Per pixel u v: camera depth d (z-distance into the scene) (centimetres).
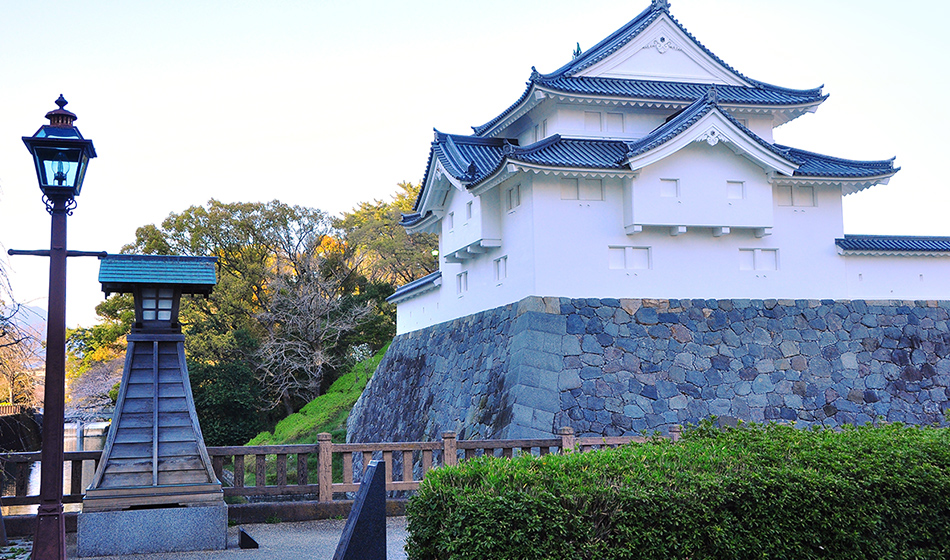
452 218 2547
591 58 2395
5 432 2392
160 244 4769
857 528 673
